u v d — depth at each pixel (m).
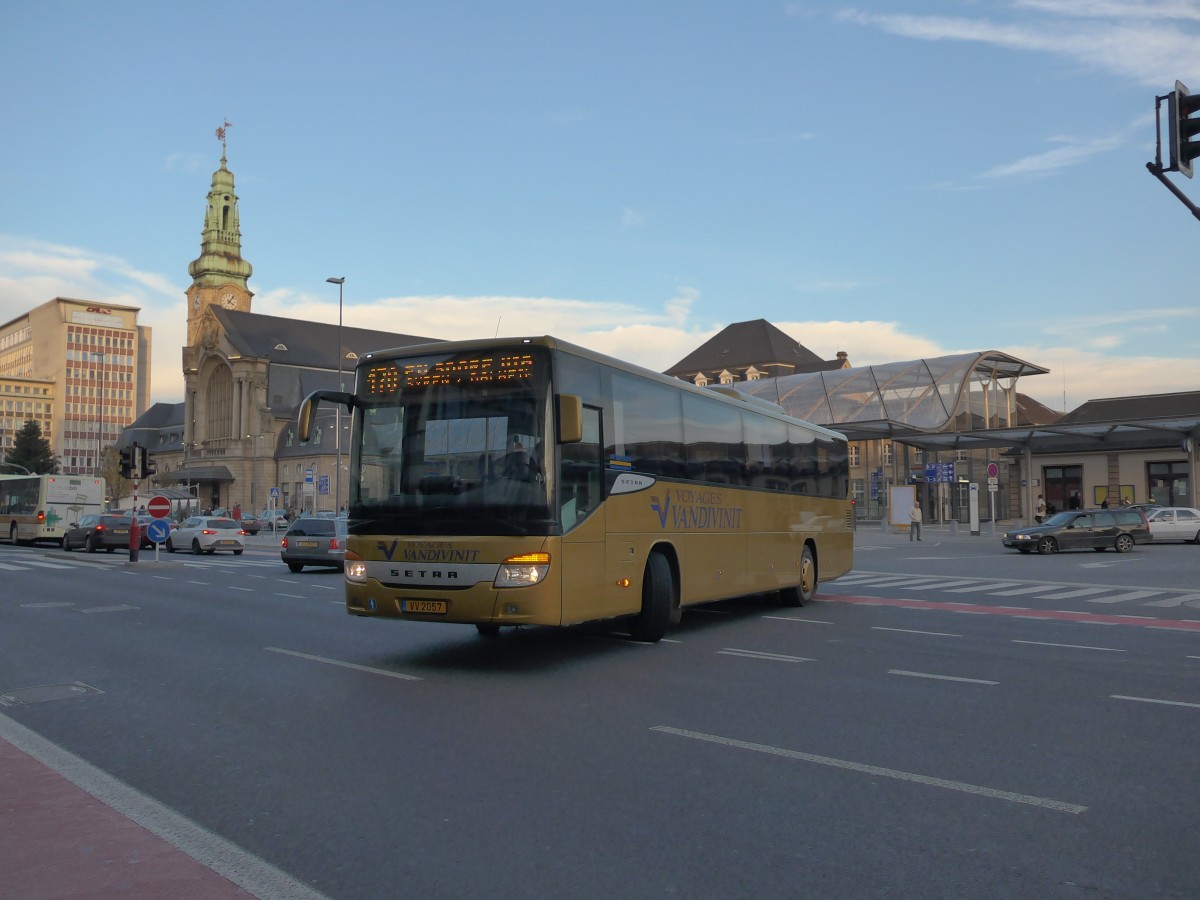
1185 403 58.81
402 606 10.39
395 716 8.08
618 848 4.96
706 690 9.23
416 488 10.48
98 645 12.41
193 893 4.31
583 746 7.05
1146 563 28.69
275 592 20.64
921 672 10.30
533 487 10.16
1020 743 7.17
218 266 119.69
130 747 7.07
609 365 11.61
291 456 105.38
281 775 6.31
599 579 11.00
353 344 122.94
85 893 4.30
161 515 29.42
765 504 15.94
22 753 6.80
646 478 12.18
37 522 46.12
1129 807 5.64
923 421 63.91
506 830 5.24
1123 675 10.18
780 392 71.81
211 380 115.88
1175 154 11.73
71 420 168.12
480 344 10.71
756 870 4.68
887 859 4.82
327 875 4.61
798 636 13.33
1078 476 58.50
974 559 31.67
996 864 4.76
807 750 6.94
